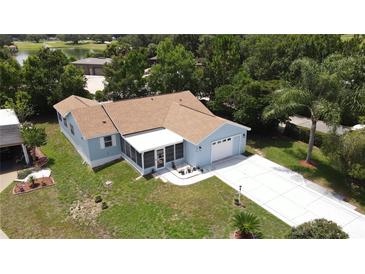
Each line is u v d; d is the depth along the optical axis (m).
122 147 25.95
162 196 20.39
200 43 76.44
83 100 33.34
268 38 40.88
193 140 23.48
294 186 21.11
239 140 26.06
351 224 17.16
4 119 27.72
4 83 36.72
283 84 28.41
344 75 22.09
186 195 20.31
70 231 17.73
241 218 16.22
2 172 25.22
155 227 17.48
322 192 20.34
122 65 39.25
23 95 35.84
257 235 16.27
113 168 24.77
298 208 18.64
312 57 36.97
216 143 24.62
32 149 26.30
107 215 19.02
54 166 25.95
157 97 30.66
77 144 28.09
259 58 40.44
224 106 33.09
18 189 22.25
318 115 22.05
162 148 23.55
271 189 20.78
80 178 23.78
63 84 38.12
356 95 21.66
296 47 37.97
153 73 38.69
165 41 39.44
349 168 19.89
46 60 39.12
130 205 19.80
